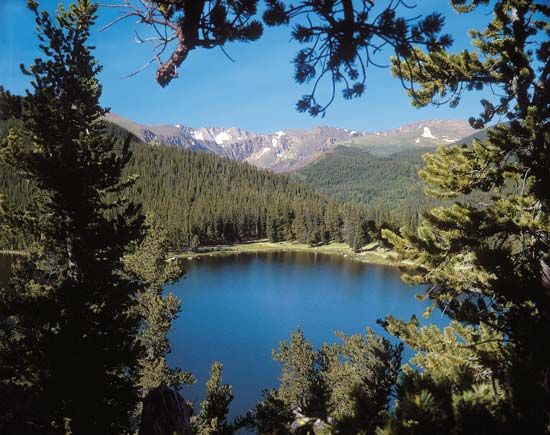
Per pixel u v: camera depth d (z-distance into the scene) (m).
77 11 17.72
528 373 3.57
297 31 3.77
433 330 11.82
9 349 13.61
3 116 7.62
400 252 11.80
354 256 140.75
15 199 86.19
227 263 122.94
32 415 10.77
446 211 11.05
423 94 11.30
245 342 55.28
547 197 9.48
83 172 13.73
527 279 5.80
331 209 176.38
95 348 12.19
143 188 197.12
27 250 18.45
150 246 26.36
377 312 69.88
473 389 3.39
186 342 54.91
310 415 3.95
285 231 179.38
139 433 8.73
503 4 10.55
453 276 10.92
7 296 12.95
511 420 3.06
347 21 3.65
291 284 92.56
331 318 66.69
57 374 11.56
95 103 18.83
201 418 13.53
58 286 13.38
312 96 4.14
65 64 17.95
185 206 182.75
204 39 3.62
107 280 13.91
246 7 3.60
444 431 3.05
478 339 10.63
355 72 4.04
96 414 11.86
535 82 10.62
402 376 3.70
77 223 14.15
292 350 23.58
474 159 11.30
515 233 10.05
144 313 24.56
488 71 11.19
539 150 9.48
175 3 3.41
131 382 13.34
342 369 16.88
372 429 3.49
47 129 17.20
